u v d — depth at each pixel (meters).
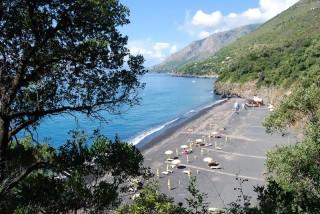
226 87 133.12
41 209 9.04
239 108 95.31
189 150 52.44
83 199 9.09
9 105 9.57
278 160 18.64
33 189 8.79
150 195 10.30
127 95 11.49
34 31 9.29
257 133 62.47
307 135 19.67
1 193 8.82
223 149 52.81
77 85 11.06
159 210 9.71
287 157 17.19
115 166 9.96
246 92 118.25
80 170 9.37
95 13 9.45
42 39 9.48
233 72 140.25
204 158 47.75
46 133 66.00
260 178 38.59
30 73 10.48
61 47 9.89
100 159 9.79
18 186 10.17
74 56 10.00
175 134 67.19
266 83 108.69
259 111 88.12
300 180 15.43
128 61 11.03
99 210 9.56
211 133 65.12
